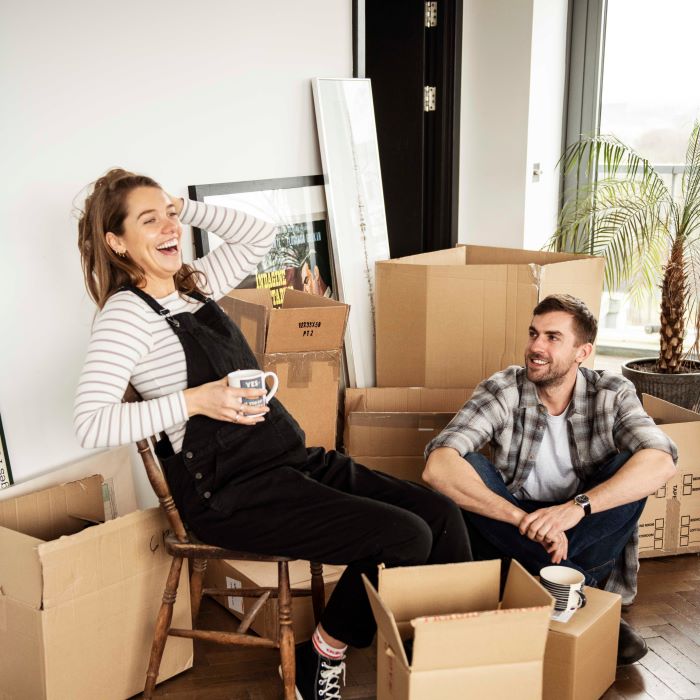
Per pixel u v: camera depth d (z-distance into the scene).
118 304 1.88
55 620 1.90
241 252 2.30
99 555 1.97
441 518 2.01
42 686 1.92
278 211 3.19
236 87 2.99
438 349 3.24
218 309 2.05
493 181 4.59
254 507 1.93
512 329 3.15
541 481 2.48
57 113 2.39
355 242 3.52
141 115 2.65
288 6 3.15
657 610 2.53
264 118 3.12
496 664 1.65
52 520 2.20
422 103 4.32
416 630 1.58
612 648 2.10
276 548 1.92
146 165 2.69
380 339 3.37
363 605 1.96
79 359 2.50
